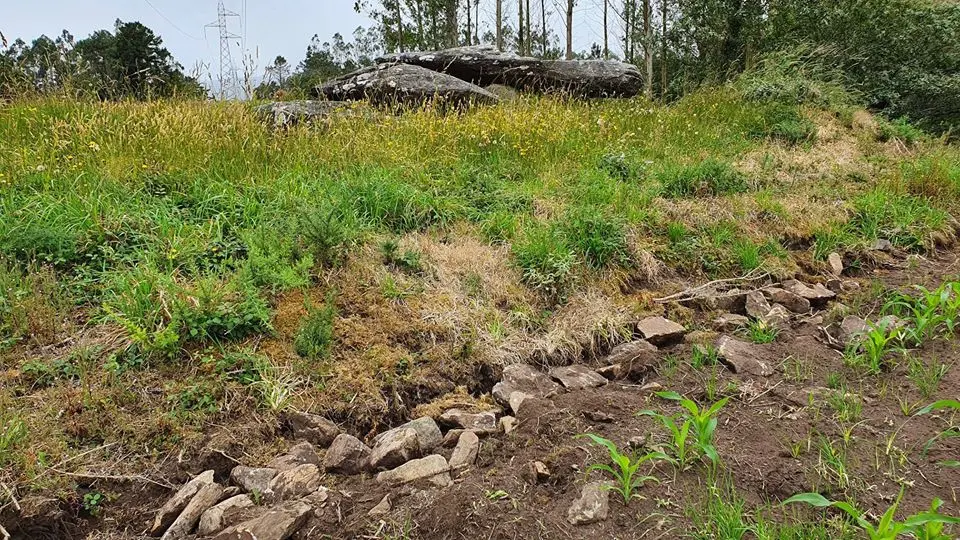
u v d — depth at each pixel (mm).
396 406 3125
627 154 6809
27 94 6945
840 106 9562
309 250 4008
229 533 2217
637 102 9445
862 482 2387
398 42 23281
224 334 3297
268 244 4012
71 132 5621
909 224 5812
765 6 14148
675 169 6293
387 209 4891
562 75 10234
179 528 2293
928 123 11984
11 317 3221
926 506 2246
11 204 4051
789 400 3020
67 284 3561
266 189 4863
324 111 7078
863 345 3434
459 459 2672
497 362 3561
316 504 2393
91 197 4223
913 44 12281
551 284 4258
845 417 2820
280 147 5781
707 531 2135
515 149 6625
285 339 3365
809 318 4203
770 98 9516
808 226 5574
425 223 4941
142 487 2510
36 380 2889
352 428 2980
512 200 5324
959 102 11992
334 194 4863
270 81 8656
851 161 7488
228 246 4043
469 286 4113
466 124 6898
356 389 3117
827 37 12641
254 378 3045
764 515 2246
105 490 2469
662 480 2412
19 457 2434
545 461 2572
